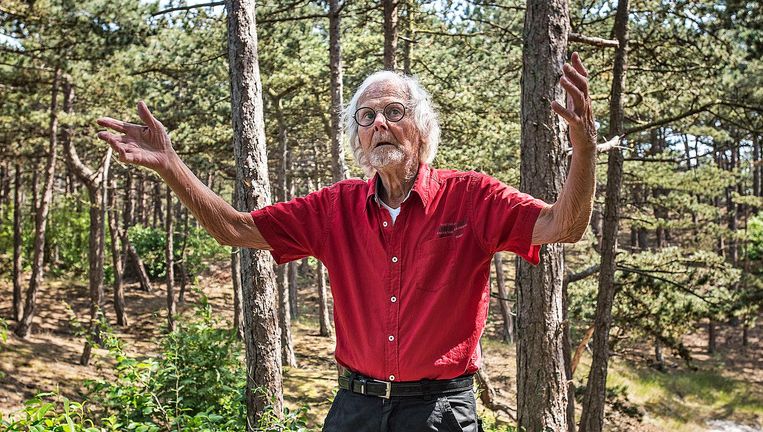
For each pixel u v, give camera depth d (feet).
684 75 33.78
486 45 40.24
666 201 47.19
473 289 6.40
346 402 6.66
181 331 19.74
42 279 77.66
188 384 16.84
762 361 86.63
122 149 5.91
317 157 83.82
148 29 37.55
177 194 6.28
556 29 17.85
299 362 57.67
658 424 57.67
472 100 42.60
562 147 17.84
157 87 43.09
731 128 58.03
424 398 6.32
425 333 6.30
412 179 6.64
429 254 6.35
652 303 38.58
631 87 35.58
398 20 41.22
